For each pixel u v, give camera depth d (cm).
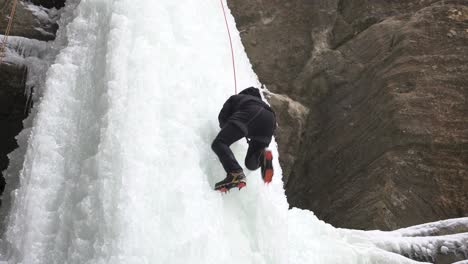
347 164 963
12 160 776
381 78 980
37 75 937
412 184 862
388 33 1038
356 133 977
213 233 527
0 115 947
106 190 522
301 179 1027
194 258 490
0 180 963
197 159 584
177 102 635
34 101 917
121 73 633
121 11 727
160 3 759
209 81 709
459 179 866
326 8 1155
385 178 872
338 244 643
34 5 1032
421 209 846
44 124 658
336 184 962
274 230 581
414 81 941
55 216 579
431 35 984
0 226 729
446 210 847
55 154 631
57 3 1077
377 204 858
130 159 539
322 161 1010
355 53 1076
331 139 1016
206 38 817
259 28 1154
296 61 1128
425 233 712
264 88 1097
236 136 586
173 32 757
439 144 883
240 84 848
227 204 587
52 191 602
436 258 661
